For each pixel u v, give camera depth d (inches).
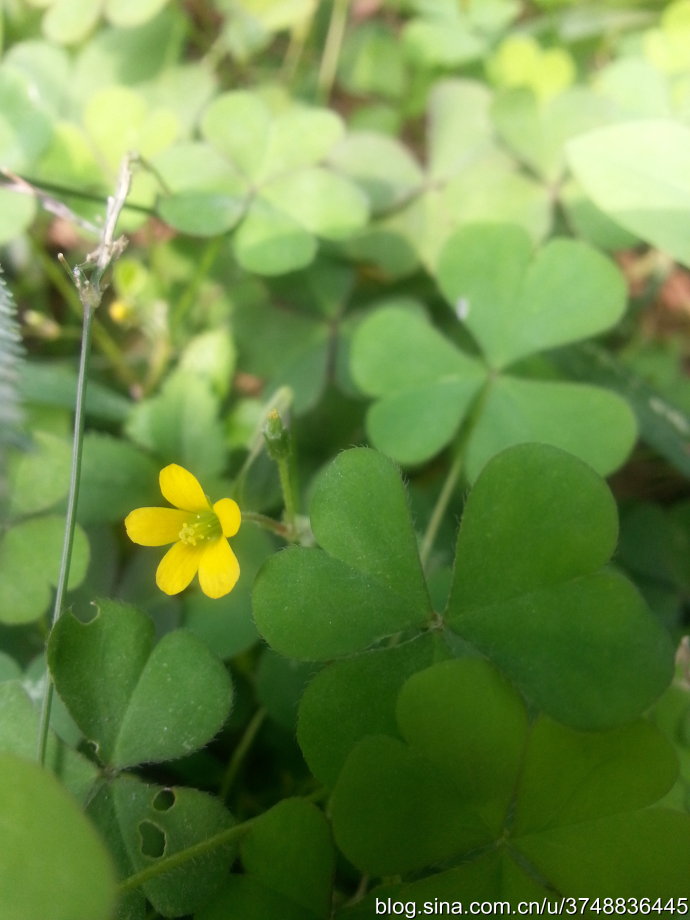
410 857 1.9
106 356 3.9
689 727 2.3
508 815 2.2
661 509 3.5
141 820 2.1
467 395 3.0
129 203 3.3
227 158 3.5
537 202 3.8
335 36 4.4
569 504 2.0
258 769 3.0
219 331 3.5
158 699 2.1
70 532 2.4
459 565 2.1
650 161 2.9
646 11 4.3
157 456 3.2
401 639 2.7
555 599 2.0
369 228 3.9
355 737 2.0
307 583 2.1
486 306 3.1
